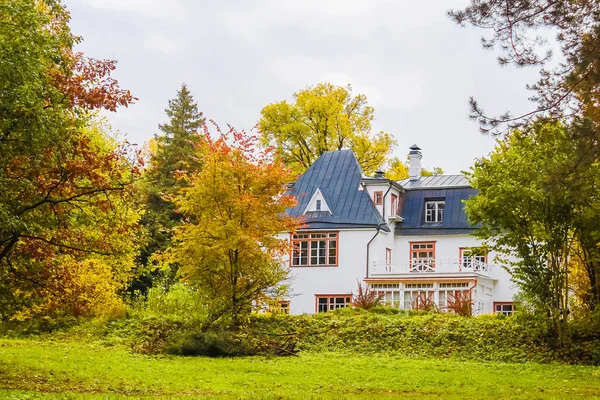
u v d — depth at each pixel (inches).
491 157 1164.5
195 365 913.5
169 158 2209.6
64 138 726.5
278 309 1272.1
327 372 876.6
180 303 1278.3
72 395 585.9
